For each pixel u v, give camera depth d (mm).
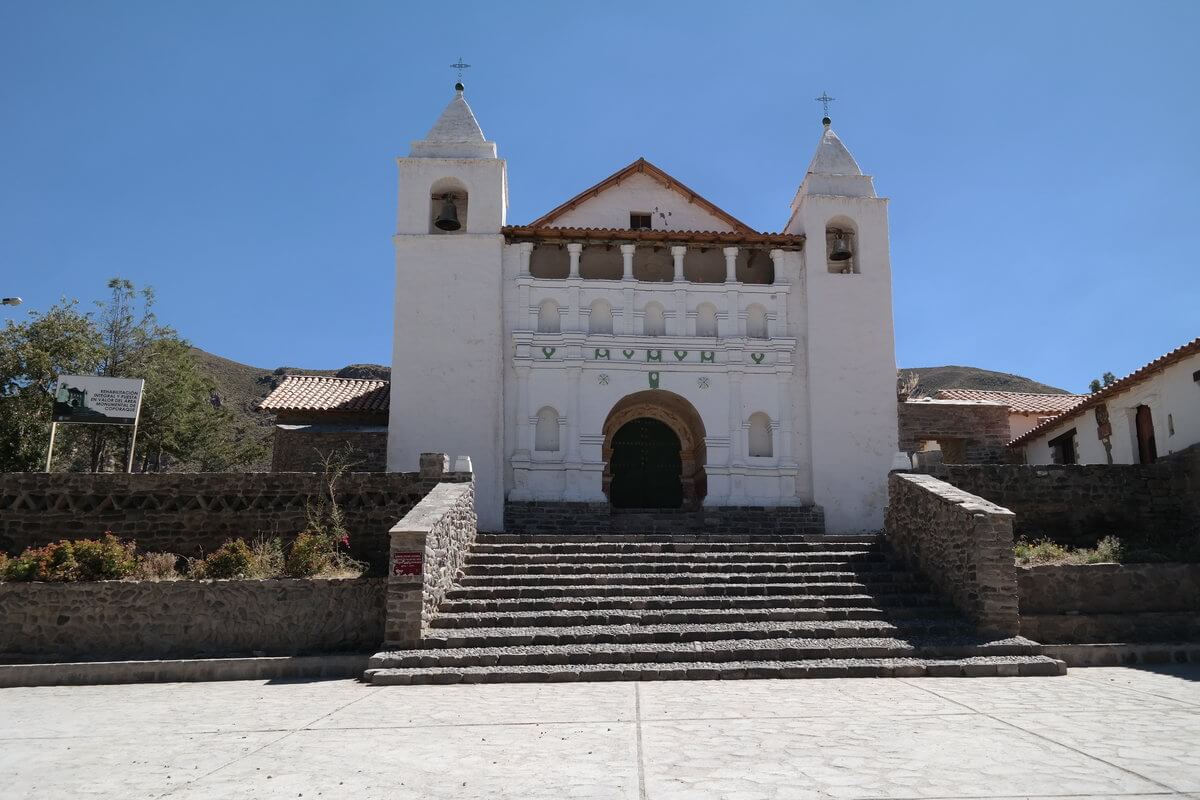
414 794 6223
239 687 12156
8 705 10898
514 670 12281
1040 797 5926
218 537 17422
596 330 24359
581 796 6086
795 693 10773
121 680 12992
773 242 25047
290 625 14367
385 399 26672
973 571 14266
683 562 16781
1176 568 15656
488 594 15000
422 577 13461
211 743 8172
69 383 18984
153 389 32406
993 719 8883
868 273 24828
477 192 24516
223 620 14344
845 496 23359
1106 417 23062
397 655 12750
